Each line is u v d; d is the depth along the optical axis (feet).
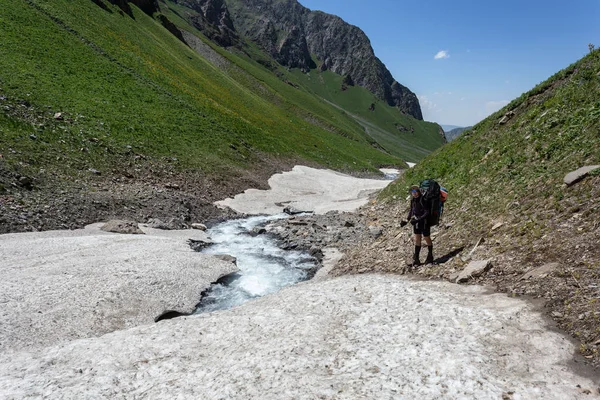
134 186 94.53
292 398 20.40
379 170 281.54
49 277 44.11
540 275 28.91
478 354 22.30
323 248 70.90
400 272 41.52
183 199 98.48
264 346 26.68
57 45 145.07
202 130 155.63
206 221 94.89
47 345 32.71
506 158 57.36
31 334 33.71
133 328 33.22
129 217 78.07
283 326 29.66
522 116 69.46
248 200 120.98
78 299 40.24
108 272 47.03
